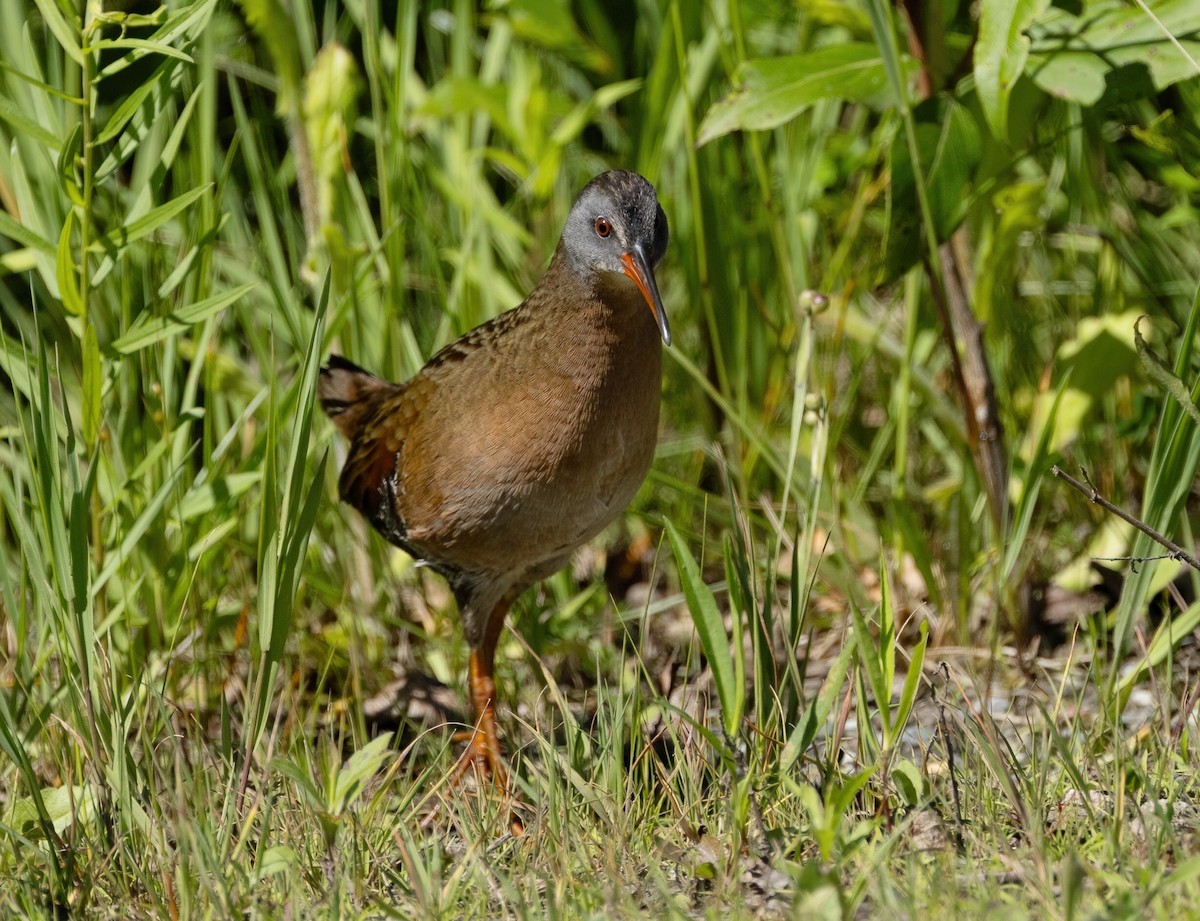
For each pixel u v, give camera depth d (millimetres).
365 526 10047
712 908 5586
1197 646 8867
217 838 6379
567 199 11922
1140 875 5512
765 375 10820
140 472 8312
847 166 11375
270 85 11477
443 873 6340
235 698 8906
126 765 6754
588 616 10008
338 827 6238
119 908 6098
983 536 9578
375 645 9547
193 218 9805
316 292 10039
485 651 8570
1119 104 8453
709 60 10648
